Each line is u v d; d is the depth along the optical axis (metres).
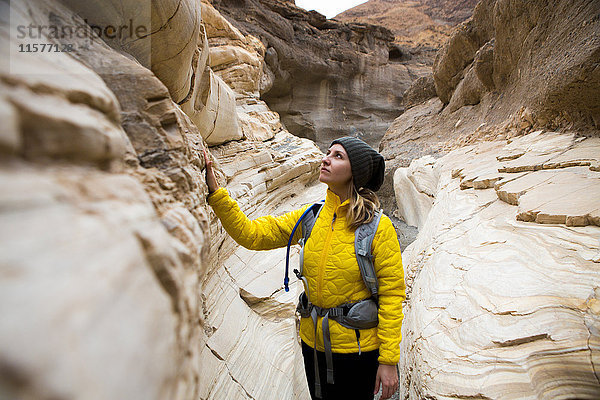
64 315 0.30
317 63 15.20
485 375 1.56
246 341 2.61
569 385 1.33
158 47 1.66
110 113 0.64
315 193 6.93
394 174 9.09
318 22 16.06
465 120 9.33
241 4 13.08
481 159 5.20
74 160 0.49
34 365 0.26
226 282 2.99
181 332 0.56
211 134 4.06
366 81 17.14
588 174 2.85
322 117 16.38
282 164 5.83
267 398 2.32
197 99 2.97
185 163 0.96
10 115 0.38
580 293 1.66
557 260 1.96
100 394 0.31
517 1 5.86
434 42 21.47
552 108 4.66
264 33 12.97
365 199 1.50
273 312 3.12
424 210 6.65
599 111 3.92
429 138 10.45
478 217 3.21
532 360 1.47
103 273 0.37
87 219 0.40
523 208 2.61
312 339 1.49
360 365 1.39
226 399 2.03
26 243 0.31
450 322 2.07
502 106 7.36
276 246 1.71
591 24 4.07
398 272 1.41
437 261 2.94
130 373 0.36
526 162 3.75
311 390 1.57
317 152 7.74
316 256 1.44
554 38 5.01
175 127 0.93
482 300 2.00
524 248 2.26
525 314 1.69
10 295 0.27
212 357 2.17
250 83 8.59
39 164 0.42
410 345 2.44
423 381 1.88
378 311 1.41
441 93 11.36
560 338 1.49
